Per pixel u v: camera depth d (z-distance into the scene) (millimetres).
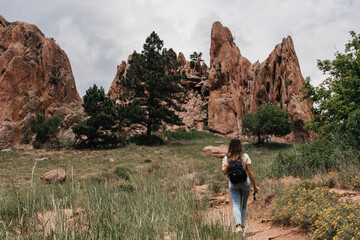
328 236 3176
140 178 3973
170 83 40250
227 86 54688
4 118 55312
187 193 3580
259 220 5062
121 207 2801
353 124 8469
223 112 52062
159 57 42031
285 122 34000
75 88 71688
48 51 64625
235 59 62781
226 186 8836
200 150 29656
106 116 36406
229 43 65062
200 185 8383
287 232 3988
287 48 49531
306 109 43625
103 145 38094
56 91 61969
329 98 18844
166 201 3217
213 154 24688
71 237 2000
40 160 27594
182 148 32469
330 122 17438
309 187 5926
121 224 2350
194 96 60219
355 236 2715
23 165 23906
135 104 38469
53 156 30906
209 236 2676
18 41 65750
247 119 35719
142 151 31109
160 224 2645
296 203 4613
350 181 5672
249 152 27672
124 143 38594
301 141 42156
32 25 69812
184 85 62562
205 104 57500
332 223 3150
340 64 19297
